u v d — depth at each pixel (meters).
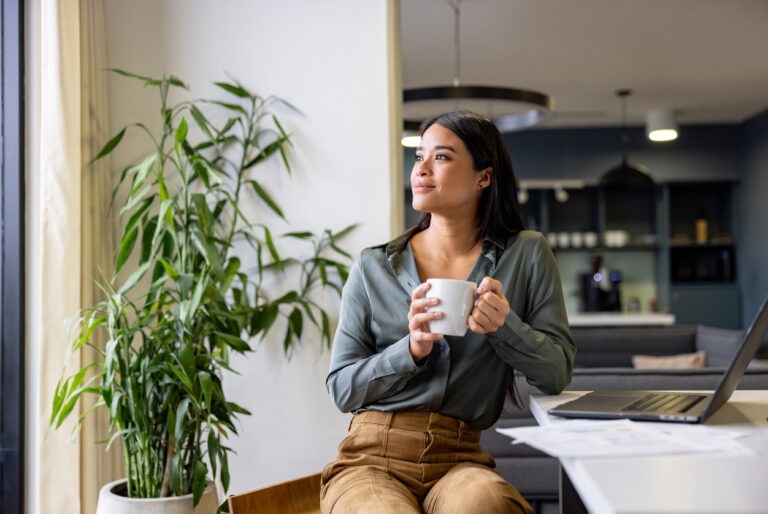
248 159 3.17
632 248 9.31
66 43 2.89
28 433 2.96
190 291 2.78
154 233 2.90
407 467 1.64
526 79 7.10
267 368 3.14
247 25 3.19
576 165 9.30
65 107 2.88
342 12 3.18
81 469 2.90
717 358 5.68
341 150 3.16
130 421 2.61
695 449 1.13
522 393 2.65
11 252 2.95
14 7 2.95
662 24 5.59
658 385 2.53
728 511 0.83
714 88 7.52
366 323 1.81
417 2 5.08
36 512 2.94
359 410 1.75
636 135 9.27
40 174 2.91
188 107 3.05
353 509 1.50
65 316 2.87
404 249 1.84
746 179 9.04
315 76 3.17
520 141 9.34
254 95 3.18
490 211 1.82
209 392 2.49
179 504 2.51
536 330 1.78
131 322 3.10
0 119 2.97
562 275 9.73
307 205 3.16
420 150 1.82
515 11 5.27
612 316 7.89
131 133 3.17
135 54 3.19
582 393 1.78
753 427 1.31
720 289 9.19
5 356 2.95
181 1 3.20
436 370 1.69
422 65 6.59
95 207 3.01
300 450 3.12
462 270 1.79
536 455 2.65
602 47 6.14
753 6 5.27
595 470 1.02
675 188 9.68
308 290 3.14
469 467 1.62
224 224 3.15
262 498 1.94
